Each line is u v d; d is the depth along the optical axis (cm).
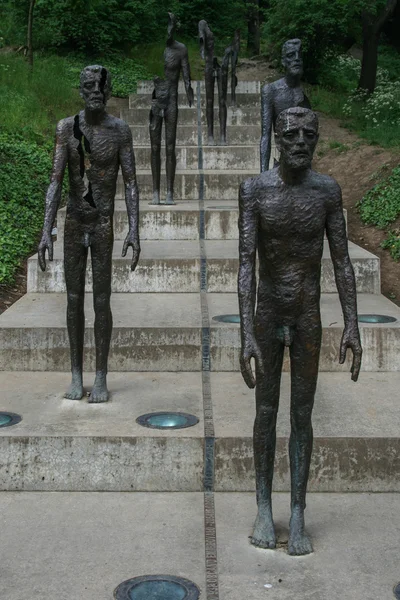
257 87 1908
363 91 1956
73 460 610
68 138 689
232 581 470
